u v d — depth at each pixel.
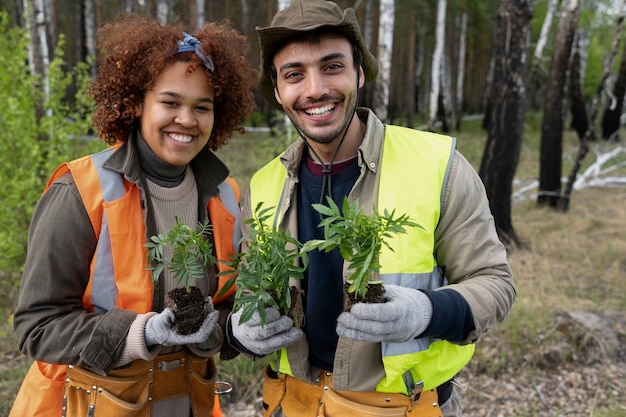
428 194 1.61
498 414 3.38
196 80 1.62
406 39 22.44
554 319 4.35
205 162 1.83
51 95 4.77
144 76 1.60
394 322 1.35
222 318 1.81
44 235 1.56
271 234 1.42
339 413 1.67
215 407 2.06
